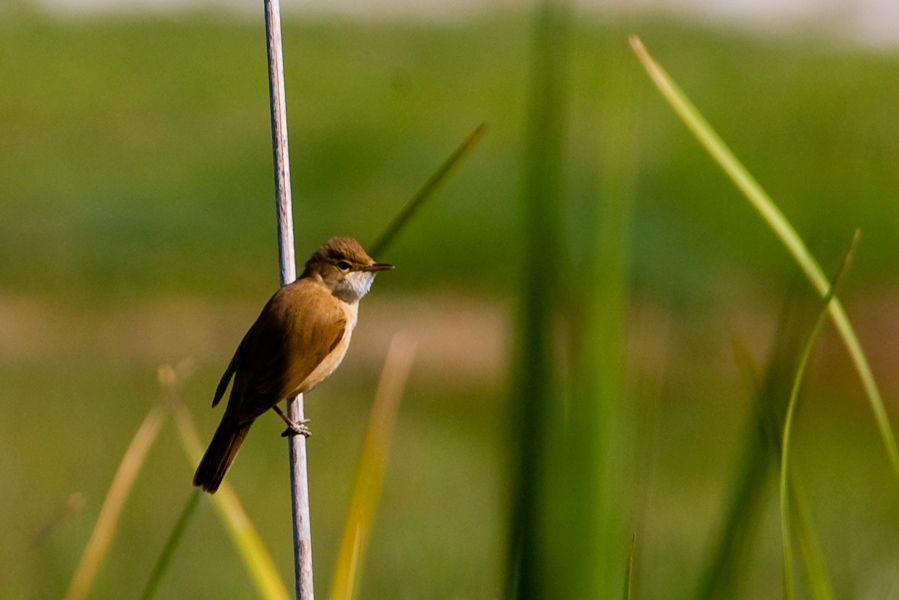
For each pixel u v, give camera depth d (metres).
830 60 37.56
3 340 18.06
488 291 21.09
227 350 18.33
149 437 5.00
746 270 21.06
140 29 38.16
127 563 10.38
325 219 23.83
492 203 23.73
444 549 10.64
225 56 36.50
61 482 12.17
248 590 10.00
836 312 4.03
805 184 24.25
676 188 23.23
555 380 2.82
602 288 2.84
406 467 13.79
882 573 7.01
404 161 26.56
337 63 36.19
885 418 4.07
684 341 17.95
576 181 15.22
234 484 12.98
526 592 2.82
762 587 9.62
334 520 12.12
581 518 2.82
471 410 16.20
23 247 21.59
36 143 27.00
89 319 19.19
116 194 23.64
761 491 3.56
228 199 24.44
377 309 20.34
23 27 36.81
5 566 9.54
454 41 39.00
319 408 16.03
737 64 36.53
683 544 10.59
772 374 3.68
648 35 39.41
